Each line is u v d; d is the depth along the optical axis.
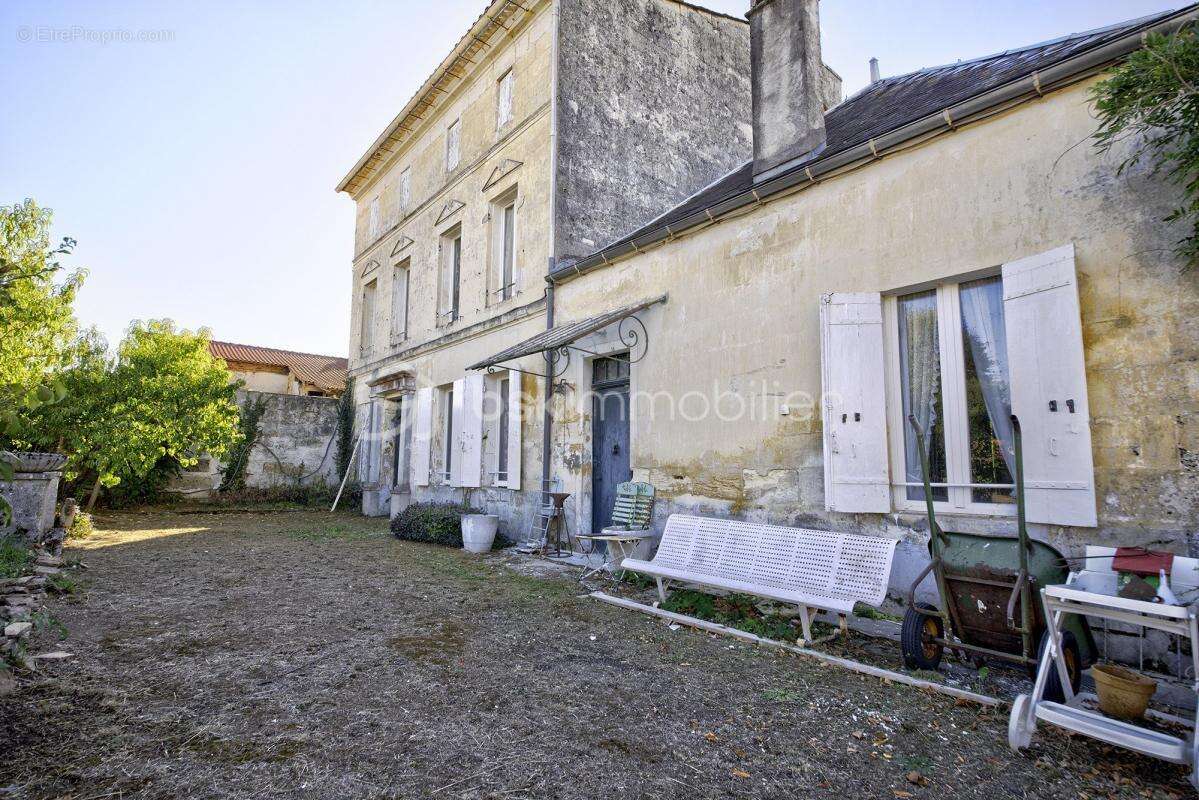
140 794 2.19
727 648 4.04
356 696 3.13
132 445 8.98
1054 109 3.86
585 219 8.63
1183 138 3.26
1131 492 3.42
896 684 3.40
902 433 4.61
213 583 5.70
